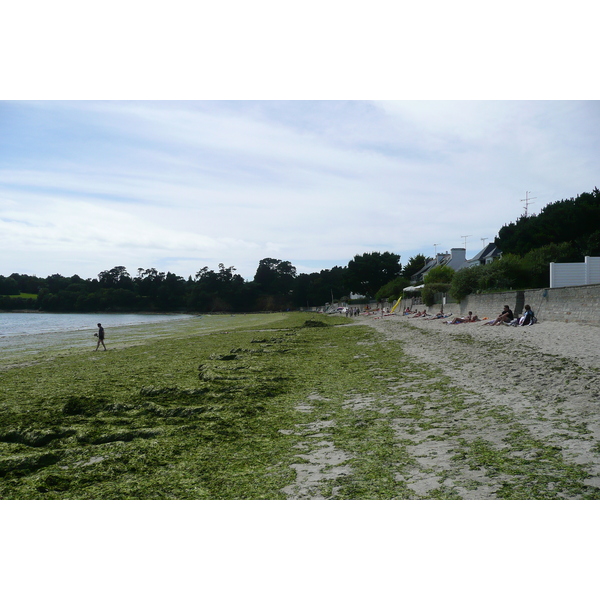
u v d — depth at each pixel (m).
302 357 20.23
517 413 8.91
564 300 23.06
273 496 6.01
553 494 5.45
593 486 5.59
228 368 16.89
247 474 6.88
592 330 18.98
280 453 7.72
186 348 27.75
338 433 8.63
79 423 10.16
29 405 12.20
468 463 6.58
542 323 24.06
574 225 45.59
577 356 13.47
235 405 11.20
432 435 8.04
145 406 11.15
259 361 18.97
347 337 29.95
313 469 6.87
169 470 7.18
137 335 47.06
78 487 6.68
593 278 27.33
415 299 57.41
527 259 38.16
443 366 15.00
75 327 70.19
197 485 6.58
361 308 89.94
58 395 13.49
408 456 7.09
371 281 106.31
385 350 20.88
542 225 48.56
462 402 10.19
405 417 9.37
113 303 191.38
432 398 10.84
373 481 6.23
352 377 14.52
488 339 20.39
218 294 194.25
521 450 6.91
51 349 32.78
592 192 48.56
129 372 17.89
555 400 9.55
